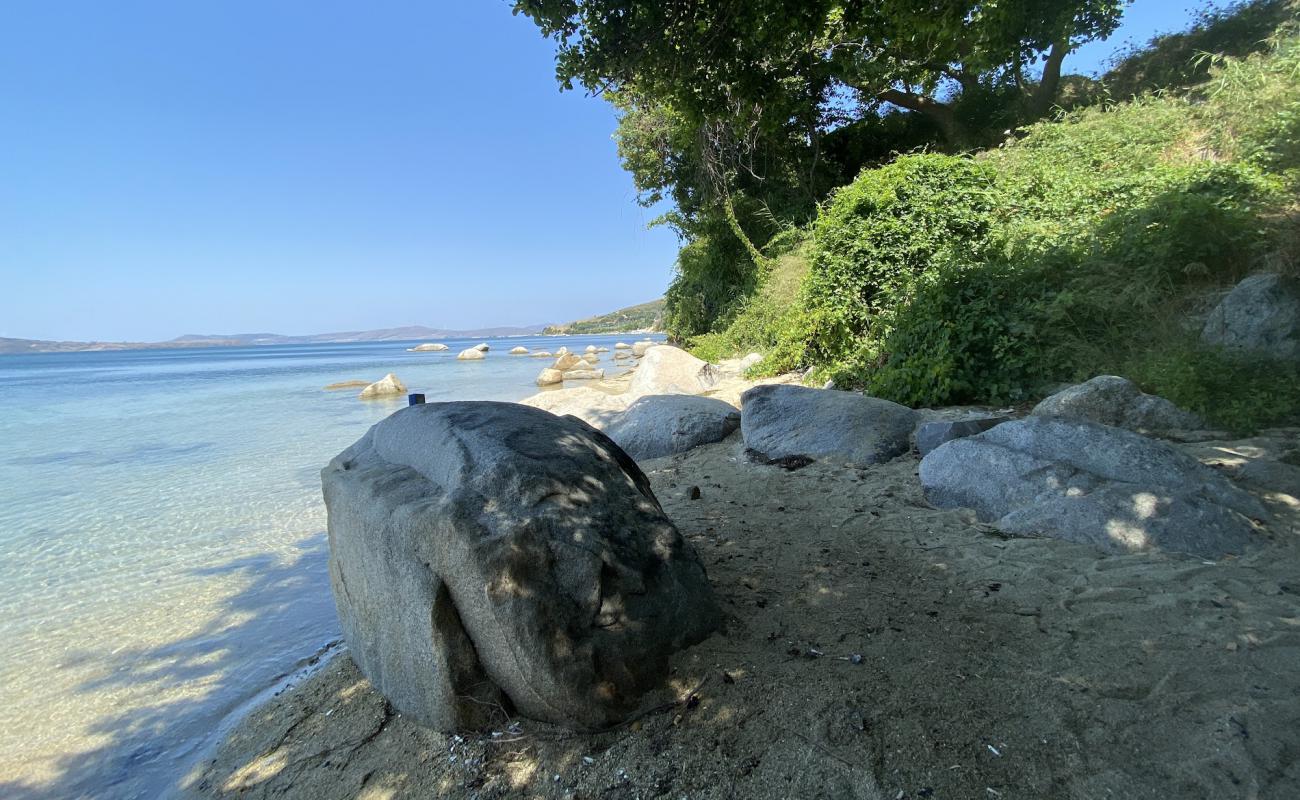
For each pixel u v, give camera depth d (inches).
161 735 150.7
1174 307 281.4
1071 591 145.3
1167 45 640.4
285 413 738.2
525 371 1332.4
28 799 133.6
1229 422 218.2
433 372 1365.7
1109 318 300.7
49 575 249.8
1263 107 396.5
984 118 707.4
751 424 313.9
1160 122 478.6
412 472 149.0
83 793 134.1
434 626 122.1
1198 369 235.8
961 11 381.4
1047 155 489.1
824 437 287.0
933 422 258.1
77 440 577.6
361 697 143.7
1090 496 175.8
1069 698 110.9
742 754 108.6
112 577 246.1
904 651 130.0
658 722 118.2
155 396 1008.9
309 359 2618.1
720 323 855.1
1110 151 471.8
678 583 137.5
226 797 124.8
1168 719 102.8
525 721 123.0
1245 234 279.9
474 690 123.6
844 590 159.2
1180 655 117.6
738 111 515.8
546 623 117.4
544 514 126.9
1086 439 191.9
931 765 100.9
